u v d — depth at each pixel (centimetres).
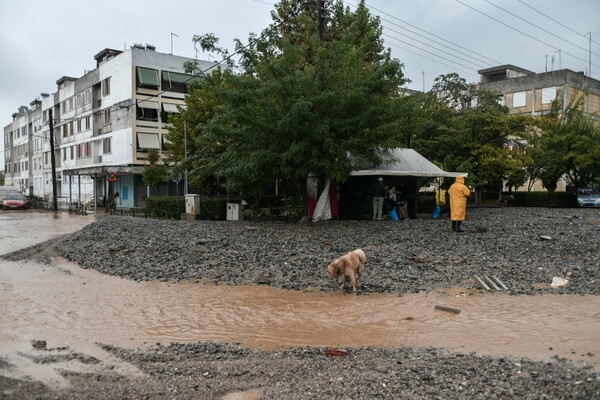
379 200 2200
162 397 509
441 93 3947
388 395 503
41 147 7088
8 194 4897
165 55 4431
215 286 1088
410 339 724
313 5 2539
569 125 3822
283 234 1711
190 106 2984
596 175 3969
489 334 732
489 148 3238
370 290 1016
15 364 613
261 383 548
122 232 1894
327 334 757
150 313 882
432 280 1089
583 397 488
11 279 1180
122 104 4381
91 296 1007
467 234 1694
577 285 1034
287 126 1780
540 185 5097
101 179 5047
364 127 1969
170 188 4384
